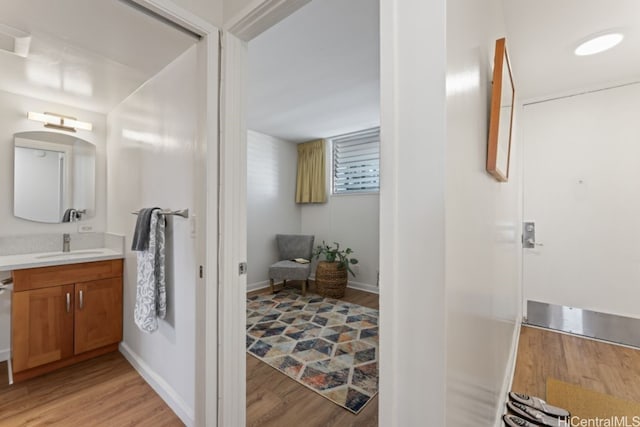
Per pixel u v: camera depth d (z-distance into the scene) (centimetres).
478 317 103
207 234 136
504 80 133
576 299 267
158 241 171
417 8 66
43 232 245
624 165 247
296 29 188
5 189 228
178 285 168
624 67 228
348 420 162
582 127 263
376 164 423
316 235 482
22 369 193
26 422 159
